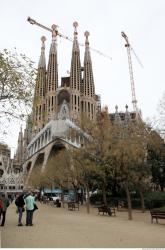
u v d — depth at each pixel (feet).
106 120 136.05
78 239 51.11
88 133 133.18
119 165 112.68
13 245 44.09
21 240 49.44
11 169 630.33
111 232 61.93
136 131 130.82
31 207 75.10
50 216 112.88
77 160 137.18
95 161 132.26
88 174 138.41
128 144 112.78
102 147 127.44
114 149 115.96
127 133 127.65
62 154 205.05
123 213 130.41
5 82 71.20
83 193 266.57
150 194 158.51
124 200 170.09
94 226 74.84
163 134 142.20
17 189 552.41
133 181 117.08
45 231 62.69
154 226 75.25
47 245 44.50
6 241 48.03
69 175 193.16
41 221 89.35
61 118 492.95
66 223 82.99
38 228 68.49
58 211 149.48
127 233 60.23
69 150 164.45
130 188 146.00
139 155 123.13
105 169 132.26
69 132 149.69
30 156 572.92
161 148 152.46
